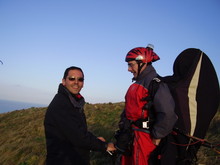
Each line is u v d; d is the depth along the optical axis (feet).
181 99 9.71
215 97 10.14
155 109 9.82
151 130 10.15
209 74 10.10
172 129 9.81
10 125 56.95
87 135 10.93
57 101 10.99
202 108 9.74
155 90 9.77
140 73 10.73
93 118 43.01
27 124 52.06
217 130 23.26
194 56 10.11
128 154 11.11
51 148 10.87
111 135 29.40
